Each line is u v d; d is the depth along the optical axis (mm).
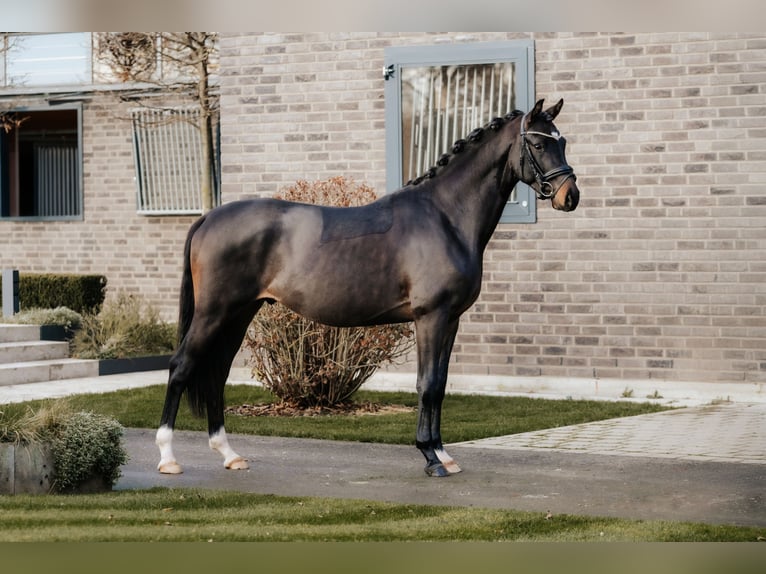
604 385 12328
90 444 7504
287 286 8102
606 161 12422
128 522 6488
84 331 15180
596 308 12469
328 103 13500
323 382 11367
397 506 7000
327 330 11203
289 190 11445
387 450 9195
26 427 7543
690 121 12141
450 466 8141
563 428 10195
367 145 13383
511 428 10141
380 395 12523
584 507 7059
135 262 19203
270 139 13750
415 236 8016
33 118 20375
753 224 11961
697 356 12141
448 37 13031
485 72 12930
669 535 6246
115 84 19047
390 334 11297
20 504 6945
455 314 8117
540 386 12594
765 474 8109
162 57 17969
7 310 15844
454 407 11531
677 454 8906
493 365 12852
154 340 15898
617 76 12375
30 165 20469
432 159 13188
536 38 12688
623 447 9234
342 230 8102
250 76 13797
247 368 13797
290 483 7844
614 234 12398
